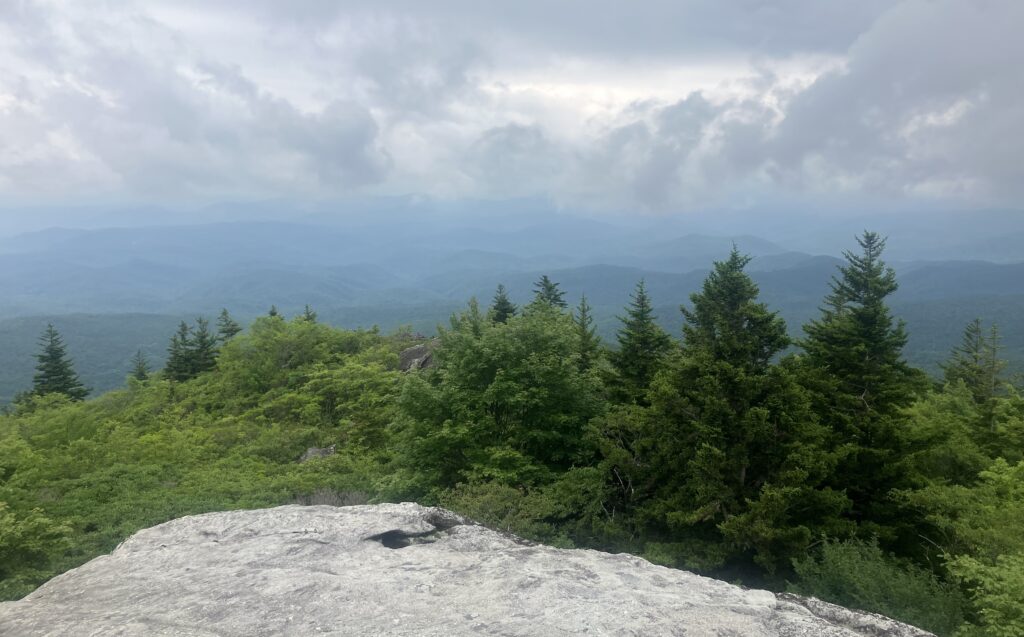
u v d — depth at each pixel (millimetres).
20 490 15852
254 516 7184
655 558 13930
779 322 16297
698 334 18656
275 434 27844
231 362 41469
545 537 13305
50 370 55469
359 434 26953
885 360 19344
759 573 14445
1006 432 23469
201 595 5223
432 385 18828
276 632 4562
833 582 11469
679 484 15727
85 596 5344
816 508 14820
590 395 18703
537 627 4543
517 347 17922
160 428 31359
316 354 41438
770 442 14719
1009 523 12844
